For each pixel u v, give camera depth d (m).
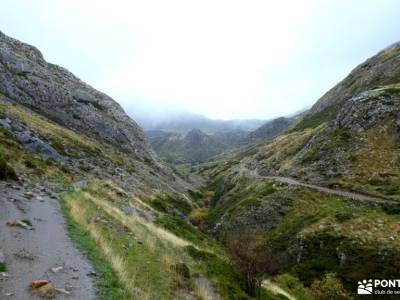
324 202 67.56
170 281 17.53
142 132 145.25
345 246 48.94
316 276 47.16
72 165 50.59
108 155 83.25
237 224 74.88
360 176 75.38
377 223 52.06
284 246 58.53
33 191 25.58
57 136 64.50
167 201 76.06
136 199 48.12
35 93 94.00
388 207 56.78
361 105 100.06
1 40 110.12
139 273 16.48
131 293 13.05
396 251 43.78
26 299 9.98
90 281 12.76
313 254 52.09
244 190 105.44
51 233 17.06
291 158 130.38
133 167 93.62
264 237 65.12
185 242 33.25
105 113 122.75
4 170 25.16
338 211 60.34
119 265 15.07
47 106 94.81
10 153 33.72
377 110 93.56
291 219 66.62
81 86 130.62
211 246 42.03
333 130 107.00
